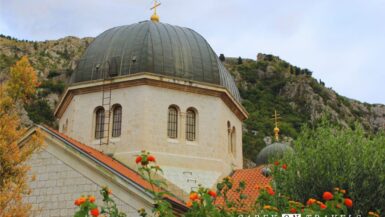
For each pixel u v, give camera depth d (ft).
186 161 104.88
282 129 352.28
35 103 337.52
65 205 78.43
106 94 108.06
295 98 437.58
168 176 101.24
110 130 106.11
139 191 76.33
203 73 111.55
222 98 113.39
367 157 76.79
